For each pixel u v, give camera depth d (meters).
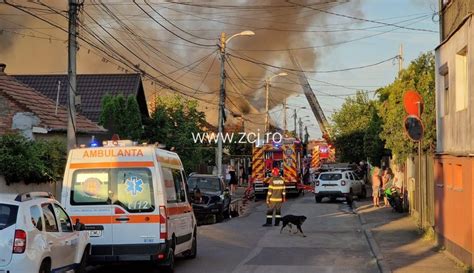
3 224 9.27
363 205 32.88
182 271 13.63
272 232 21.75
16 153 17.23
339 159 72.00
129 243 12.63
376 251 16.08
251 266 14.38
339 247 17.86
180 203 14.27
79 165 13.02
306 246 18.09
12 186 17.16
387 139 26.92
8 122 24.69
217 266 14.38
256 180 40.66
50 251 9.89
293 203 36.72
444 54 16.28
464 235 13.19
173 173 14.21
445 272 12.73
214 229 22.83
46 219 10.23
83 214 12.77
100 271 14.03
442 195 15.93
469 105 13.16
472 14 12.84
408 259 14.55
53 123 25.88
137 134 28.27
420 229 19.64
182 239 14.27
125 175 12.88
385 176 32.88
